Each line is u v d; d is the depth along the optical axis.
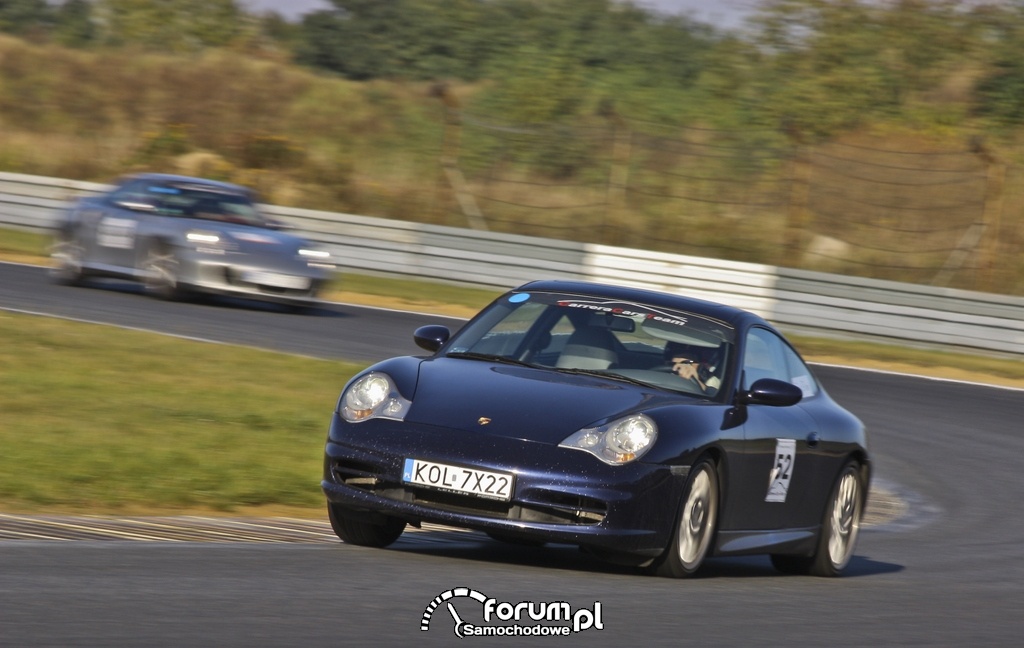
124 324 52.75
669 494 20.41
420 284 81.62
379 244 83.88
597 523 19.92
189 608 15.74
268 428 35.31
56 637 13.90
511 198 115.06
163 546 20.14
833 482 25.25
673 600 19.23
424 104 139.75
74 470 26.84
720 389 22.70
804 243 103.50
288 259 61.62
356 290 75.19
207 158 116.62
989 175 90.81
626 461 20.12
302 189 114.00
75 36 170.12
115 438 31.27
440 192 99.88
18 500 24.22
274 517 26.14
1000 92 124.75
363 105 140.00
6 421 31.94
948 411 52.62
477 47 165.75
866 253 102.19
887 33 130.25
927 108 123.88
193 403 37.41
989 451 45.31
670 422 20.86
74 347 45.00
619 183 103.75
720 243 104.19
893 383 59.03
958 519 34.81
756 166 116.38
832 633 18.20
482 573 20.05
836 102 123.50
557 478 19.91
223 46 167.50
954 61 129.00
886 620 19.86
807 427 24.31
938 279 95.50
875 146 116.62
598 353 23.11
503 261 81.00
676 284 77.56
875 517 34.34
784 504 23.75
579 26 154.12
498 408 20.91
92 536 20.89
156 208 62.84
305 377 44.44
